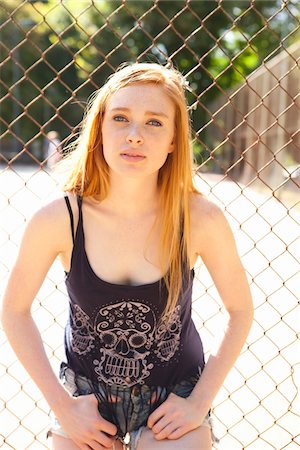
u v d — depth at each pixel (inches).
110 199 77.0
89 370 77.4
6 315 76.5
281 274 231.6
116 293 74.2
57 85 1075.9
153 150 74.0
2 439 103.9
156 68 76.4
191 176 79.5
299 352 146.0
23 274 76.5
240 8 905.5
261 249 280.4
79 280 75.5
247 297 81.2
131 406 77.3
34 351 75.8
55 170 86.9
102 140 76.9
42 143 1041.5
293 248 282.7
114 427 75.8
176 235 76.8
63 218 76.0
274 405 120.6
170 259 76.3
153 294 74.9
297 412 117.8
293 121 468.8
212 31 917.2
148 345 76.6
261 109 603.2
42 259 76.8
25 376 127.0
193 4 893.8
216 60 952.3
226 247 79.6
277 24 922.7
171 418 74.9
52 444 77.6
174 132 77.3
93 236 76.5
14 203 342.6
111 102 74.7
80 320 77.0
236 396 124.2
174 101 75.7
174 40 910.4
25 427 99.5
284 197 472.4
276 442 107.3
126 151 73.3
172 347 77.7
